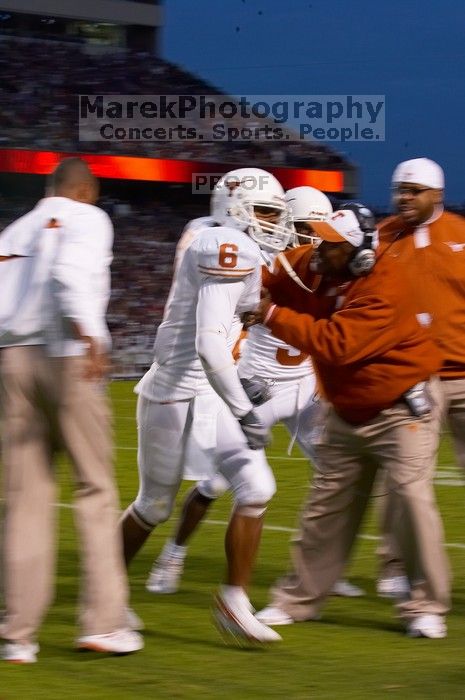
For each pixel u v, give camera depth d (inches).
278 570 233.9
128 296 996.6
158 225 1150.3
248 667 160.2
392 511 185.0
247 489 173.8
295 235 216.5
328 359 175.9
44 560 161.2
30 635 161.5
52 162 1087.6
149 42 1397.6
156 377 184.7
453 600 207.8
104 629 163.3
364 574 231.1
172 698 143.6
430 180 205.0
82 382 157.2
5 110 1121.4
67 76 1209.4
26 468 160.2
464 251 206.5
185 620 191.3
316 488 189.3
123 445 482.9
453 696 145.2
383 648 173.3
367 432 182.4
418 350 180.1
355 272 176.6
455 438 211.0
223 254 172.1
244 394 173.0
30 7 1306.6
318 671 158.6
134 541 191.5
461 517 298.0
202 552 254.4
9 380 158.6
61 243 155.3
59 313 156.3
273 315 178.4
